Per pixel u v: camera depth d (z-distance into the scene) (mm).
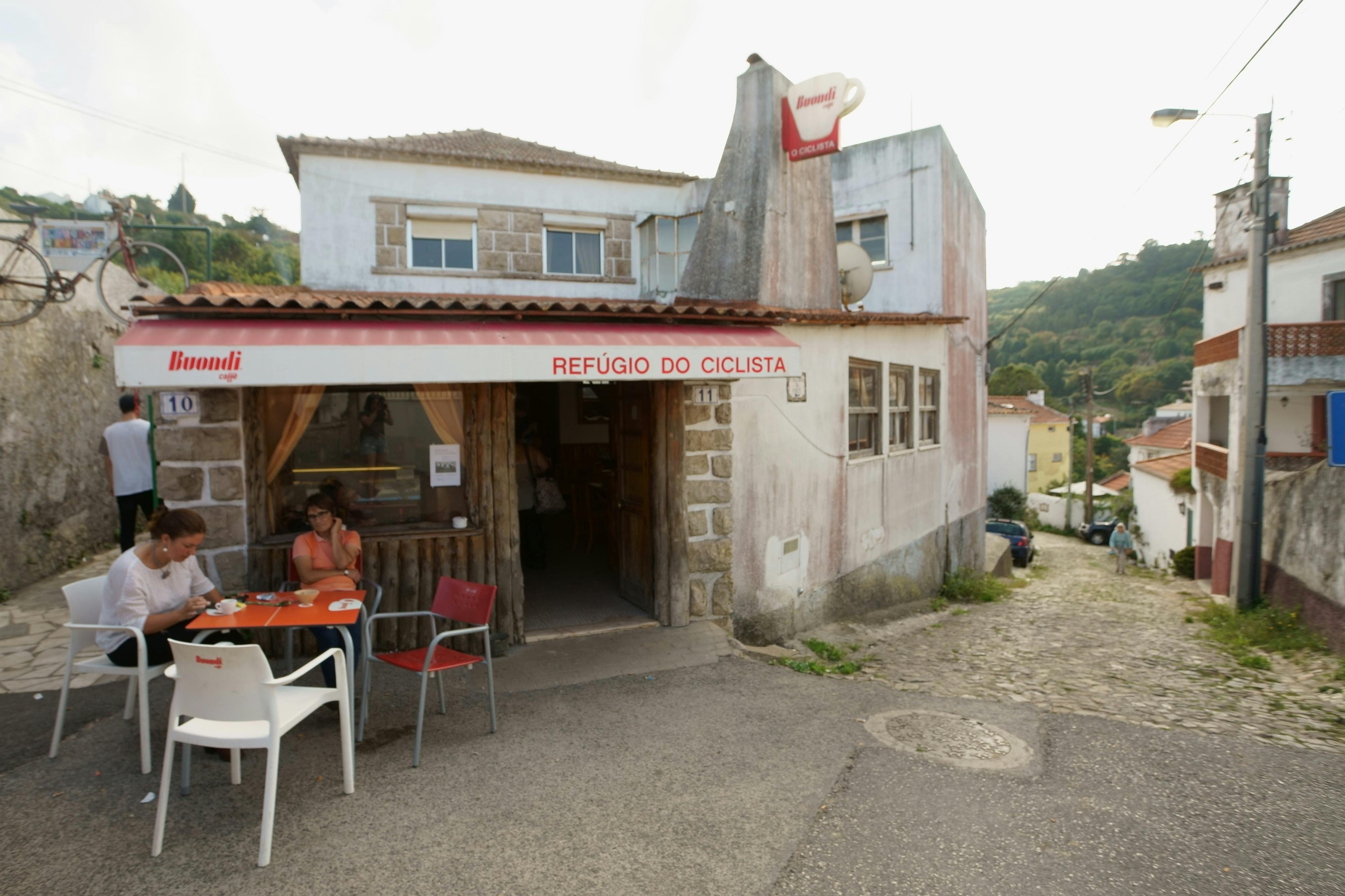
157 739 4348
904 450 11742
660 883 3148
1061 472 47781
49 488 8406
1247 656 8977
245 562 5418
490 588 4598
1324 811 4008
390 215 14414
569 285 15641
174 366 4219
